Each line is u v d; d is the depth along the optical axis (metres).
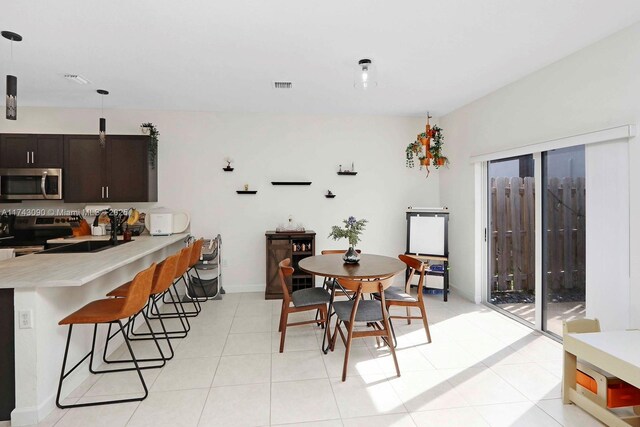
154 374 2.61
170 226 4.40
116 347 3.08
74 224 4.43
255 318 3.84
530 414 2.12
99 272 2.25
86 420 2.07
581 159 3.01
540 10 2.26
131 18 2.35
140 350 3.03
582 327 2.28
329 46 2.79
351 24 2.45
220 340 3.23
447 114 5.03
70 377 2.40
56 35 2.59
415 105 4.57
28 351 2.05
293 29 2.52
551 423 2.03
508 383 2.46
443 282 4.51
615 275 2.58
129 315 2.27
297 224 4.83
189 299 4.42
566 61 2.98
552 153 3.26
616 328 2.58
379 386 2.43
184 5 2.20
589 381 2.12
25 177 4.12
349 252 3.29
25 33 2.56
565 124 2.99
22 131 4.44
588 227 2.79
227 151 4.84
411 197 5.22
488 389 2.39
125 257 2.80
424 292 4.88
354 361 2.81
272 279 4.56
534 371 2.63
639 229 2.42
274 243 4.54
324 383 2.47
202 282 4.52
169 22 2.41
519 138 3.55
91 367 2.59
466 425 2.01
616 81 2.54
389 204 5.18
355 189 5.11
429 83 3.69
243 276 4.91
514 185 3.88
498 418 2.08
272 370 2.66
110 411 2.15
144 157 4.40
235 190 4.87
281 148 4.94
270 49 2.85
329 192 5.02
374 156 5.13
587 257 2.80
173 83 3.65
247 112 4.86
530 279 3.73
